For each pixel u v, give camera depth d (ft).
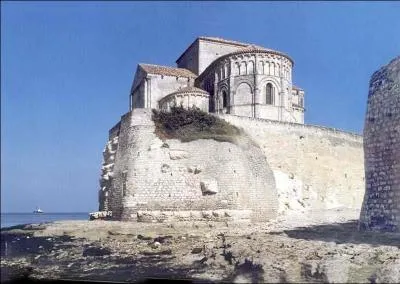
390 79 92.79
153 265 74.59
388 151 90.68
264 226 120.88
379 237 86.07
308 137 168.35
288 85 194.08
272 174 146.41
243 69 188.96
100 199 154.81
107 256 83.05
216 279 61.87
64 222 118.62
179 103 185.06
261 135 157.17
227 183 131.75
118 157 142.00
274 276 60.18
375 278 58.39
